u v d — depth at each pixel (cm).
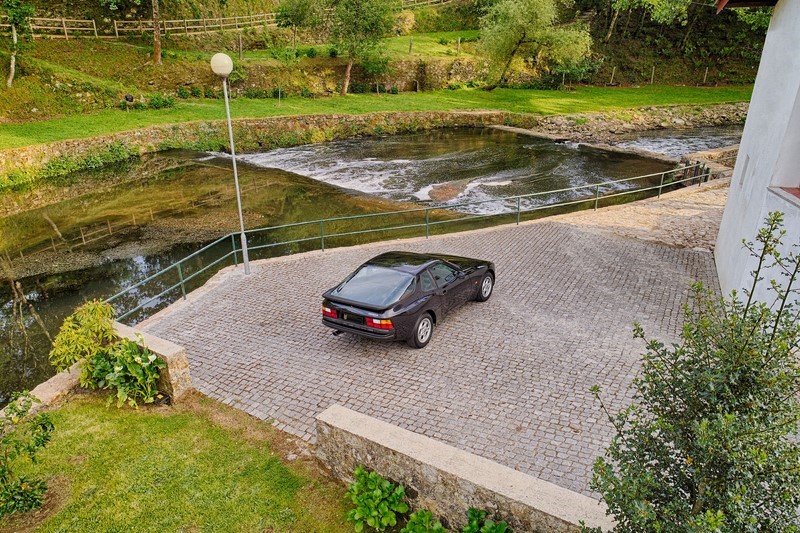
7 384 1047
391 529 521
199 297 1162
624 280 1230
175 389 746
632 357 880
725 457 318
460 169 2922
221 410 737
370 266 965
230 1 5038
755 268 934
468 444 665
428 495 501
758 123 1096
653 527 329
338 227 2038
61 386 755
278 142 3584
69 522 536
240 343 951
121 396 721
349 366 863
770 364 327
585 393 776
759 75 1191
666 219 1738
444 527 500
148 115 3522
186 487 585
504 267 1316
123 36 4256
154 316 1073
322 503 560
